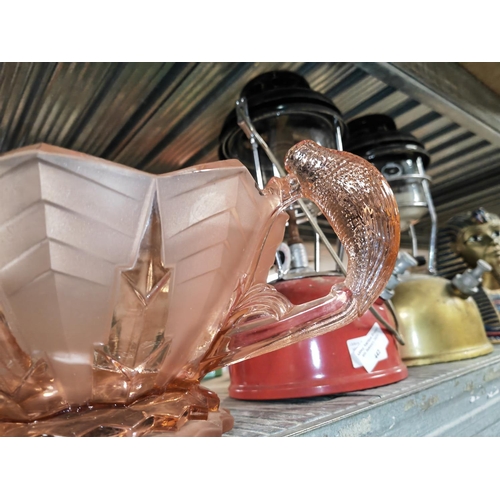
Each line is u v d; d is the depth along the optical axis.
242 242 0.27
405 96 0.69
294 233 0.55
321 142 0.55
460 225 0.93
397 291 0.68
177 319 0.25
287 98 0.49
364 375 0.44
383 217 0.28
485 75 0.69
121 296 0.23
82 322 0.23
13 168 0.20
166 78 0.52
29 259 0.21
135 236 0.22
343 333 0.45
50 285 0.21
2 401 0.25
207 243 0.24
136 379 0.26
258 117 0.49
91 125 0.58
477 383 0.54
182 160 0.71
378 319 0.48
